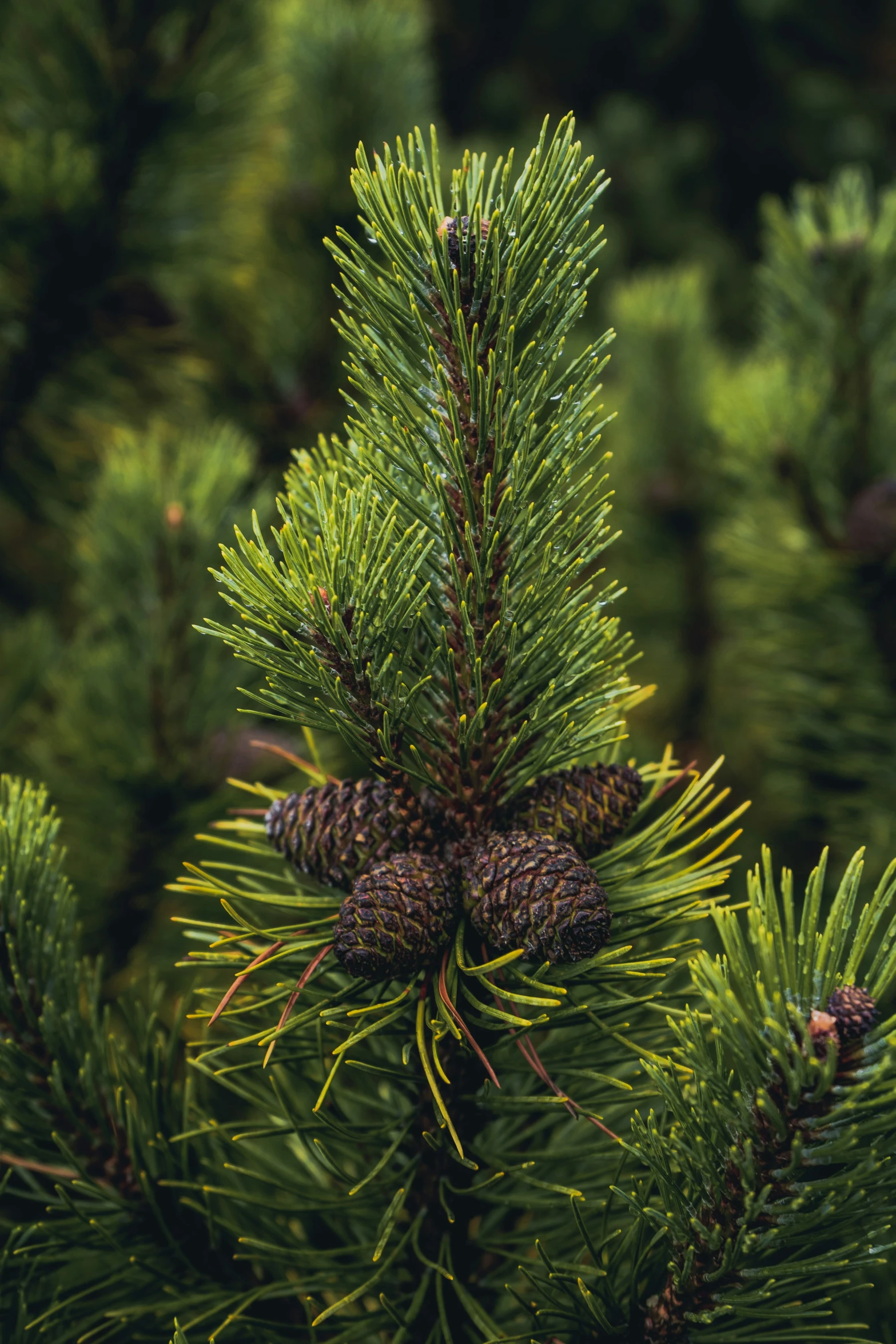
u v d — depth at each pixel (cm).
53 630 102
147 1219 59
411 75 127
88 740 83
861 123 336
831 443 97
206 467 85
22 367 103
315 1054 56
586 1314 54
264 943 57
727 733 134
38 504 111
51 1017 58
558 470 54
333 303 121
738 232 343
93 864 81
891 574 93
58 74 98
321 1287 58
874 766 96
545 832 55
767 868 51
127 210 102
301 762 60
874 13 341
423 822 55
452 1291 58
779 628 102
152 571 82
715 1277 52
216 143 106
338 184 121
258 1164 62
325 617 51
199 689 83
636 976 53
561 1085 59
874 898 50
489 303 53
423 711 55
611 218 311
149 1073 60
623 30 327
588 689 56
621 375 155
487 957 55
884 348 94
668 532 140
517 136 309
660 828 56
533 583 54
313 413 121
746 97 340
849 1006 49
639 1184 55
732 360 182
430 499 54
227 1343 59
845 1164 51
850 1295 60
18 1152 59
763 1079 50
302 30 121
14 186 92
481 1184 55
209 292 121
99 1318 59
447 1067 56
